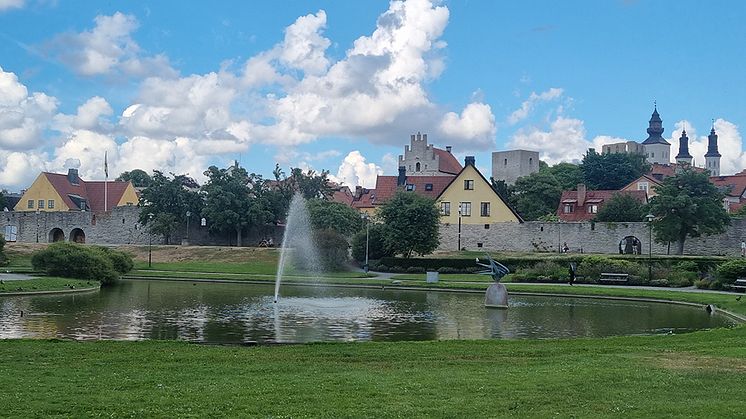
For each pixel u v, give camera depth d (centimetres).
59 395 1334
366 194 13425
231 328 2806
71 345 2038
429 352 1967
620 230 7775
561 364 1730
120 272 5647
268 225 9219
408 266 6812
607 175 13538
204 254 7612
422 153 14225
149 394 1348
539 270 5775
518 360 1816
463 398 1322
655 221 7112
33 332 2591
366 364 1747
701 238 7406
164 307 3534
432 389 1399
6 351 1894
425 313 3466
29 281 4391
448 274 6469
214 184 8994
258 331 2731
